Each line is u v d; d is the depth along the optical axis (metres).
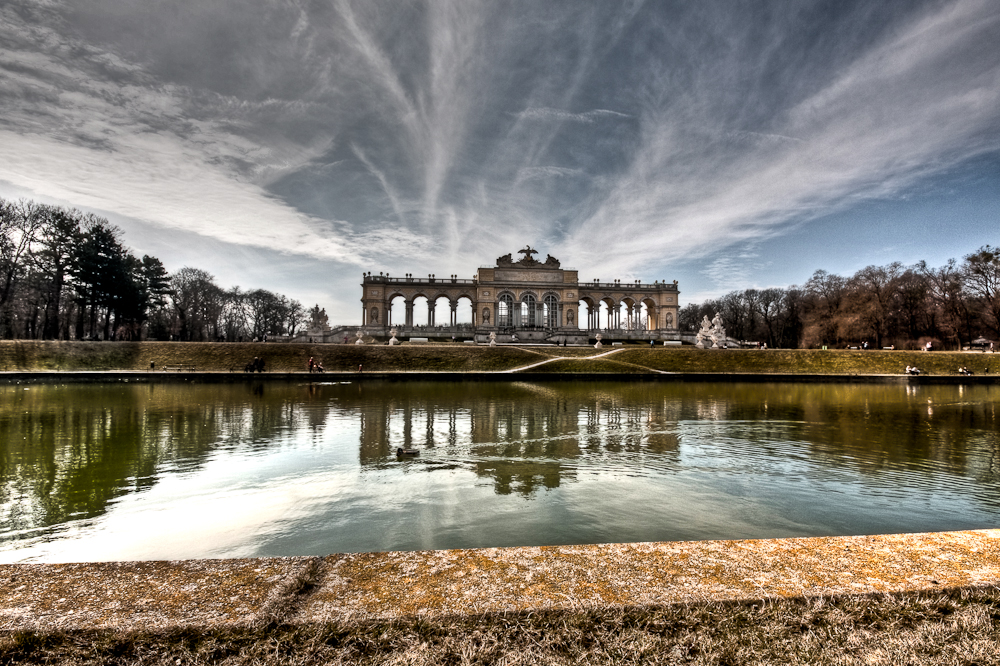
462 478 13.45
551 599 3.00
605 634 2.83
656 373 51.28
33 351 52.59
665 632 2.86
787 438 18.98
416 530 9.85
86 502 11.44
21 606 2.88
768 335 112.75
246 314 113.19
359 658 2.68
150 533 9.69
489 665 2.69
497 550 3.69
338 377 46.91
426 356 59.50
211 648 2.68
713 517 10.59
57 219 68.25
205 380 44.81
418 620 2.79
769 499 11.79
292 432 19.72
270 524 10.17
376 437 18.78
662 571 3.38
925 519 10.57
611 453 16.36
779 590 3.13
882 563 3.50
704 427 21.25
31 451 16.28
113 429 20.17
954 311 79.31
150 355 55.47
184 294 99.12
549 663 2.73
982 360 58.31
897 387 44.50
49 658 2.64
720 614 2.95
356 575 3.27
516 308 103.50
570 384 44.50
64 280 69.25
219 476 13.54
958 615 3.05
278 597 2.98
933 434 20.00
